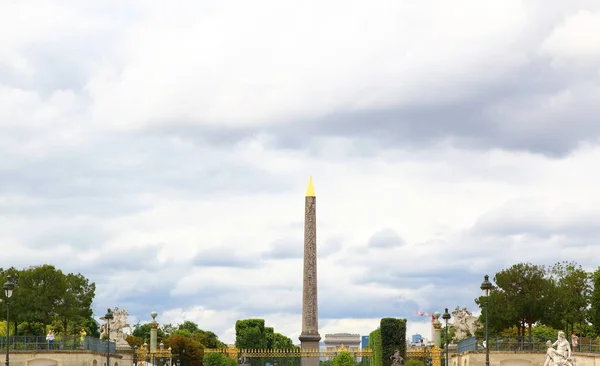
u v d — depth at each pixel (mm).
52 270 112875
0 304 110500
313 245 135625
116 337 117812
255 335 173000
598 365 84188
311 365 134000
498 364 97125
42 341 100375
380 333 127500
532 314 108625
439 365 114062
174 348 181250
